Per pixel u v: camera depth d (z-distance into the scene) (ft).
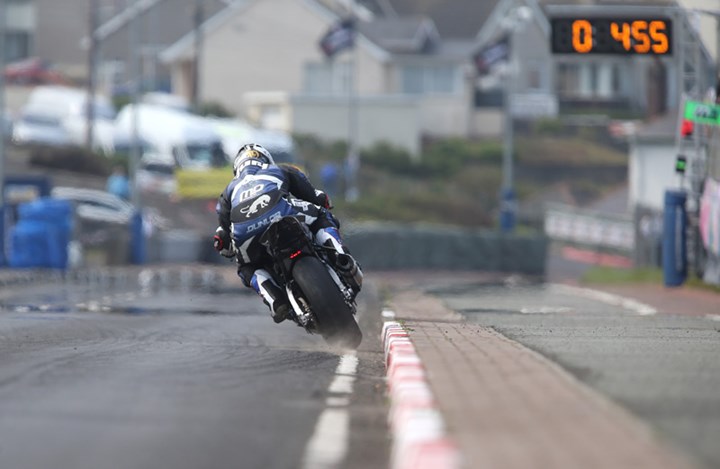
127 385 103.71
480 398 85.56
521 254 551.59
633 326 167.12
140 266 447.83
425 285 354.95
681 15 303.48
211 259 481.46
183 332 159.94
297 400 98.84
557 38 303.89
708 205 298.15
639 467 61.46
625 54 303.27
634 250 582.35
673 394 87.61
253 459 74.59
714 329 160.35
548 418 77.05
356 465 73.61
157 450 76.33
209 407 93.40
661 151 588.50
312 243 130.93
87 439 79.25
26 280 321.52
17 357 123.95
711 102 302.86
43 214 384.47
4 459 72.90
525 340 133.28
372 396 102.37
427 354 113.50
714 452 65.31
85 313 195.72
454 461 62.95
